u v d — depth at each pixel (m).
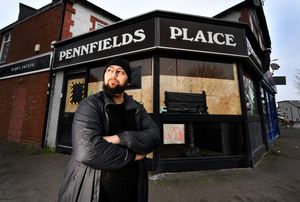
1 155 5.26
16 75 7.63
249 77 5.90
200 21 4.61
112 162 1.07
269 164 4.75
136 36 4.57
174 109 4.28
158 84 4.26
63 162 4.56
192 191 3.07
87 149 1.03
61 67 5.96
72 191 1.14
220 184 3.37
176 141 4.23
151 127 1.41
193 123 4.43
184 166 4.02
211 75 4.70
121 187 1.23
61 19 6.60
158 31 4.33
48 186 3.18
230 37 4.71
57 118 5.91
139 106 1.55
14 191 2.98
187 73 4.56
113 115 1.32
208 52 4.47
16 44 8.30
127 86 1.45
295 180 3.59
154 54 4.40
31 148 6.04
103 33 5.13
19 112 7.09
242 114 4.60
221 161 4.23
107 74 1.40
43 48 6.89
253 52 5.61
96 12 8.05
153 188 3.16
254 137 5.09
